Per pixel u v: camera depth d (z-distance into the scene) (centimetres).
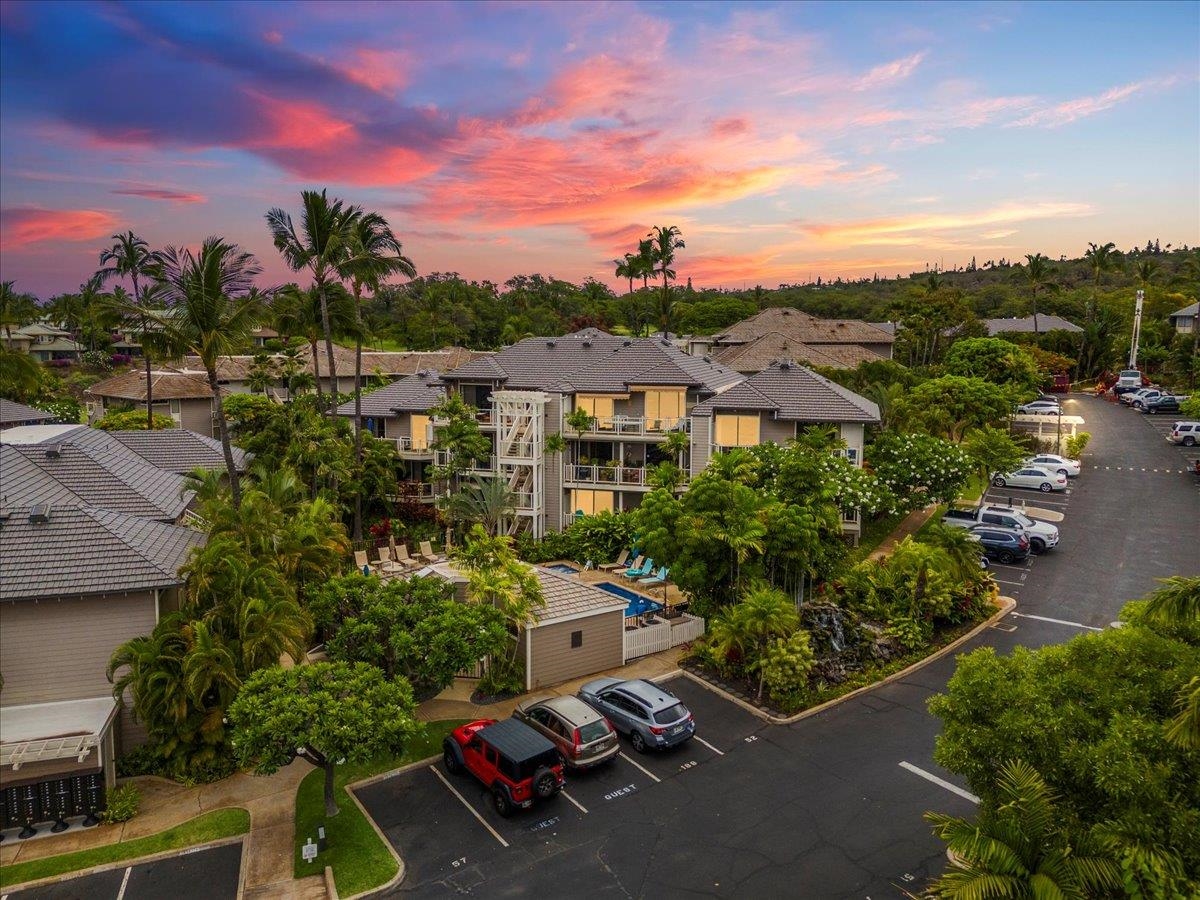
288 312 4991
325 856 1773
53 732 1969
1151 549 3938
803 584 3172
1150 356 9450
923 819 1888
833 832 1844
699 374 4725
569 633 2728
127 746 2189
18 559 2141
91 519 2331
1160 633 1524
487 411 4856
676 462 4425
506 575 2673
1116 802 1238
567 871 1712
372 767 2178
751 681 2689
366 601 2370
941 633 3044
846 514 4084
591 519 4119
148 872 1742
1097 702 1385
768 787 2048
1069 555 3916
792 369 4612
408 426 5147
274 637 2114
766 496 3072
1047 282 10669
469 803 1995
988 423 5791
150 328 2705
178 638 2081
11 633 2092
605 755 2123
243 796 2052
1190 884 1096
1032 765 1357
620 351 5034
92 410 7544
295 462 3956
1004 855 1214
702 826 1878
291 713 1739
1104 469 5694
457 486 4772
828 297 16462
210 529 2570
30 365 3734
